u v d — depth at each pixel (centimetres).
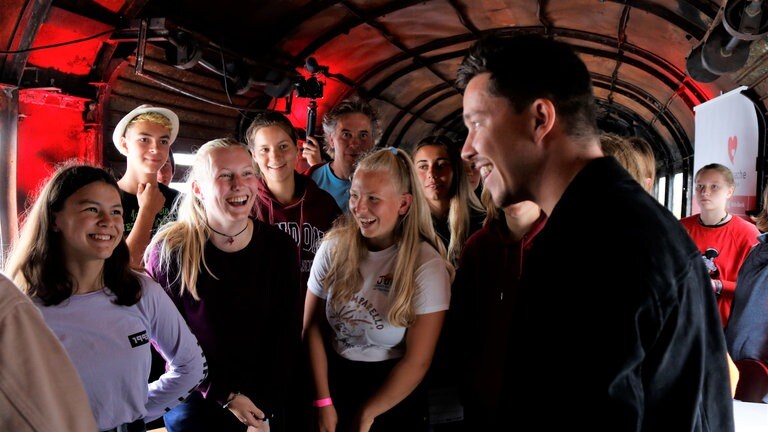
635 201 100
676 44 704
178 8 597
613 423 92
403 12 809
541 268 106
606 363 92
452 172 291
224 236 229
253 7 670
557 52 108
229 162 222
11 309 102
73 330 180
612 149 214
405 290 220
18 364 101
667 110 1056
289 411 248
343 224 289
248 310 232
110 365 184
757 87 572
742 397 250
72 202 180
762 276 259
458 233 290
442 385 251
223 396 226
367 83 1041
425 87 1218
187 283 225
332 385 240
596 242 98
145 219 298
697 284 99
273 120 307
